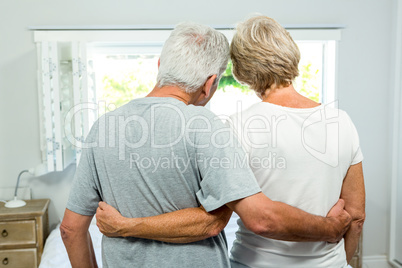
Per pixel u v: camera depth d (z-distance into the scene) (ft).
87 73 9.28
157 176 3.26
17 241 8.79
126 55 10.27
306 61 10.62
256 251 3.70
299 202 3.49
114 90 10.36
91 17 9.57
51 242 8.38
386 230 10.83
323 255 3.64
